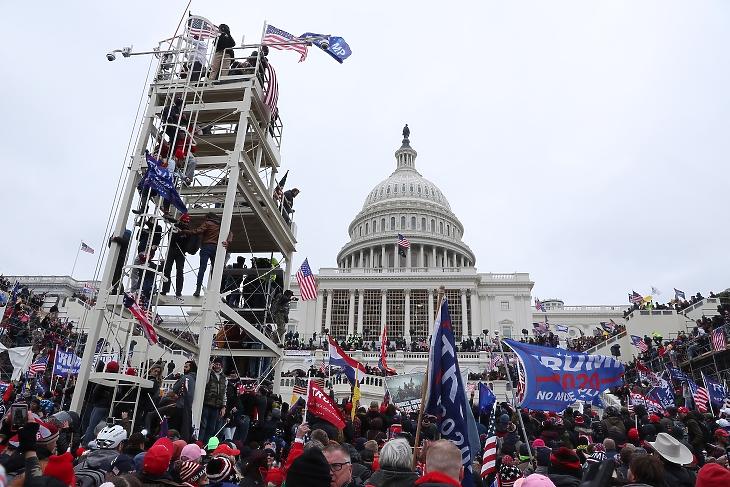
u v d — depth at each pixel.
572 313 106.88
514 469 8.88
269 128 20.22
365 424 15.02
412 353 63.78
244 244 22.23
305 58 19.61
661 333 53.06
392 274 90.81
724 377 36.91
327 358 55.97
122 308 14.95
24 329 36.38
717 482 5.14
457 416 7.22
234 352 20.00
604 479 5.71
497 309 90.56
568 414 20.08
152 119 17.14
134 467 7.50
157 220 15.45
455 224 127.31
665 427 13.20
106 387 13.17
